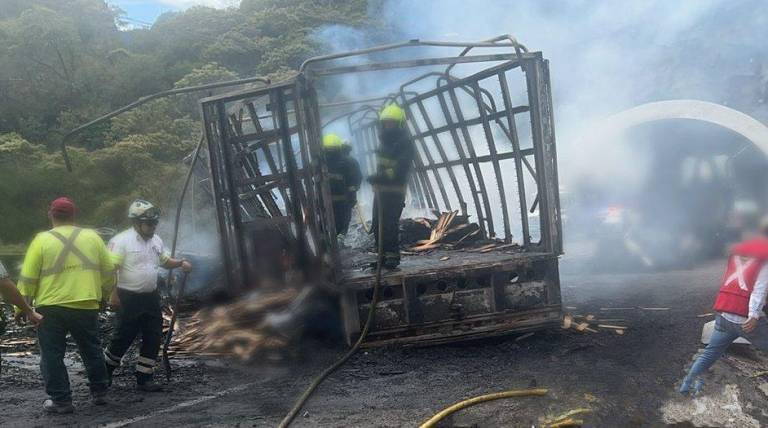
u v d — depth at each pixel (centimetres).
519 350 643
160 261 601
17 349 781
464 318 649
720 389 523
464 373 576
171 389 581
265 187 731
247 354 676
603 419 471
